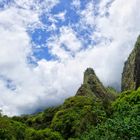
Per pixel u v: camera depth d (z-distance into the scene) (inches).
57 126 2974.9
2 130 2458.2
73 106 3216.0
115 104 2460.6
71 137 2711.6
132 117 1187.9
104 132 1473.9
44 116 3540.8
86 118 2605.8
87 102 3186.5
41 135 2792.8
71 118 2935.5
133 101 2288.4
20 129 2723.9
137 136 1025.5
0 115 3080.7
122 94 2763.3
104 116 2236.7
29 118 3695.9
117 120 1222.9
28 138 2731.3
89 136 1664.6
